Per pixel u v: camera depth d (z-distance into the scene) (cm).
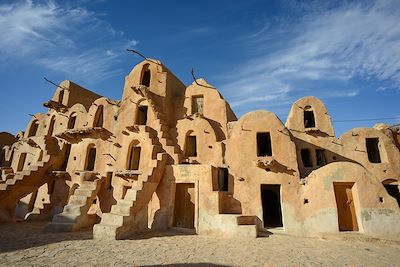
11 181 1680
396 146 1766
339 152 1667
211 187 1376
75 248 907
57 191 1964
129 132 1777
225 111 1817
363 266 758
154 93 1955
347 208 1303
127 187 1700
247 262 782
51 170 2027
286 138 1498
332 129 1731
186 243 1055
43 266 687
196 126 1747
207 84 1972
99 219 1630
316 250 953
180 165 1480
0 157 3103
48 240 1031
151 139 1644
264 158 1423
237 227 1226
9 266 677
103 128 1959
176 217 1470
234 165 1498
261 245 1037
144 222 1280
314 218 1278
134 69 2122
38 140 2533
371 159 1775
